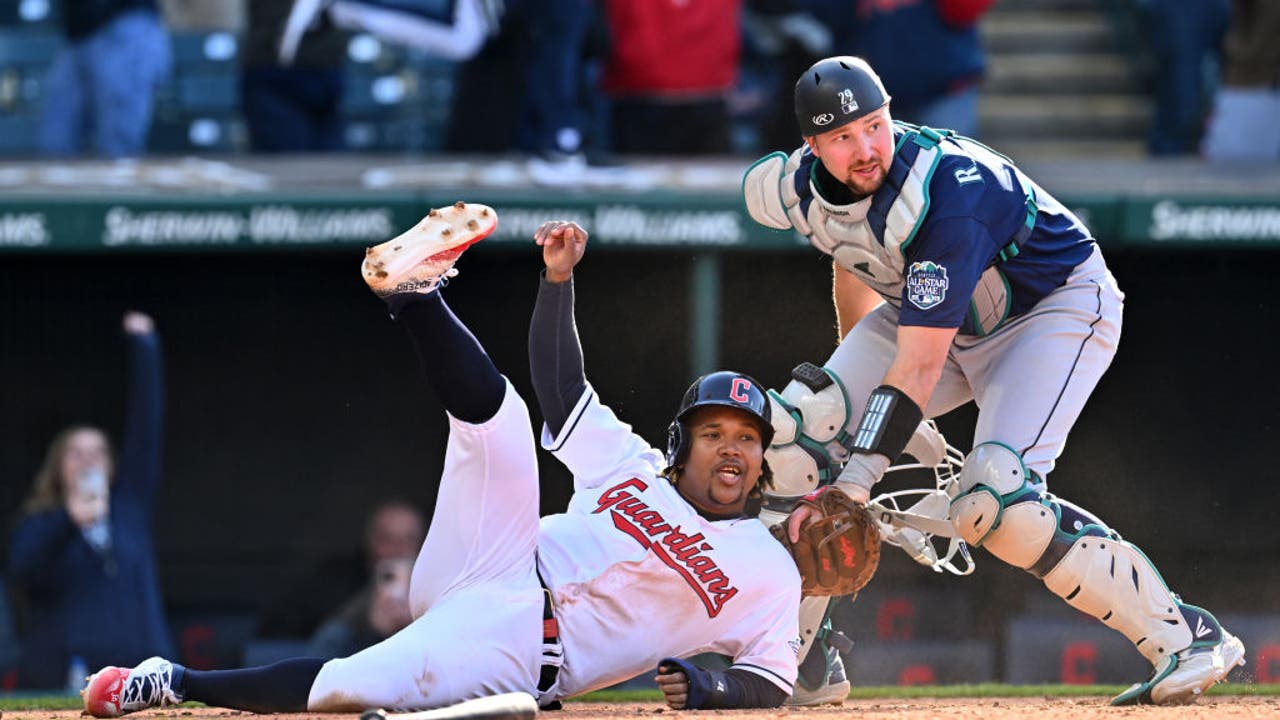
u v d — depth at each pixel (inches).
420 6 1425.9
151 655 1247.5
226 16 1642.5
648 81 1411.2
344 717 548.7
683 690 574.9
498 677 564.1
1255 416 1443.2
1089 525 636.7
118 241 1251.2
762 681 593.6
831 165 604.1
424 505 1507.1
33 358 1450.5
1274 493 1437.0
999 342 659.4
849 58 605.3
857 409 679.7
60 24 1593.3
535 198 1258.6
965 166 609.9
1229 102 1525.6
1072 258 645.9
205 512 1487.5
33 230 1243.8
